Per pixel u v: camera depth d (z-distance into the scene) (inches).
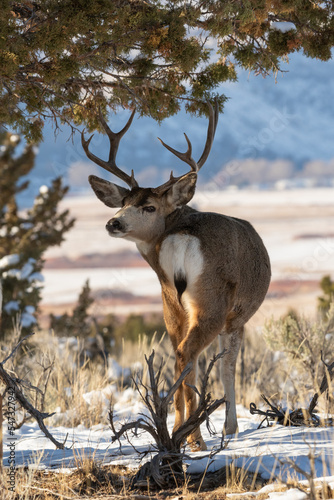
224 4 1067.9
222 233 1045.2
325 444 899.4
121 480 847.7
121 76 1180.5
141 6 1082.1
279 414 1116.5
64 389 1469.0
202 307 1013.2
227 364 1128.2
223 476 818.8
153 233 1114.7
